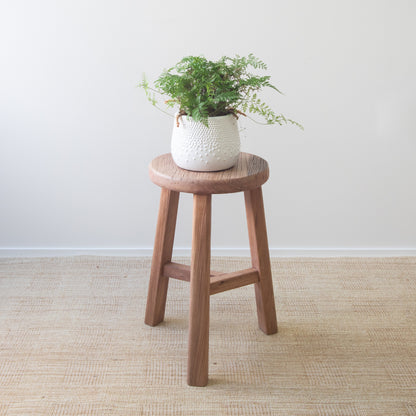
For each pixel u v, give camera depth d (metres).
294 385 1.76
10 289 2.29
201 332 1.72
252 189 1.83
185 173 1.74
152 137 2.44
